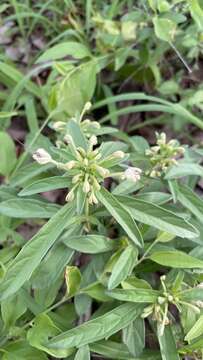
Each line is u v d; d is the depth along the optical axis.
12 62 0.60
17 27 0.63
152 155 0.44
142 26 0.56
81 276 0.40
